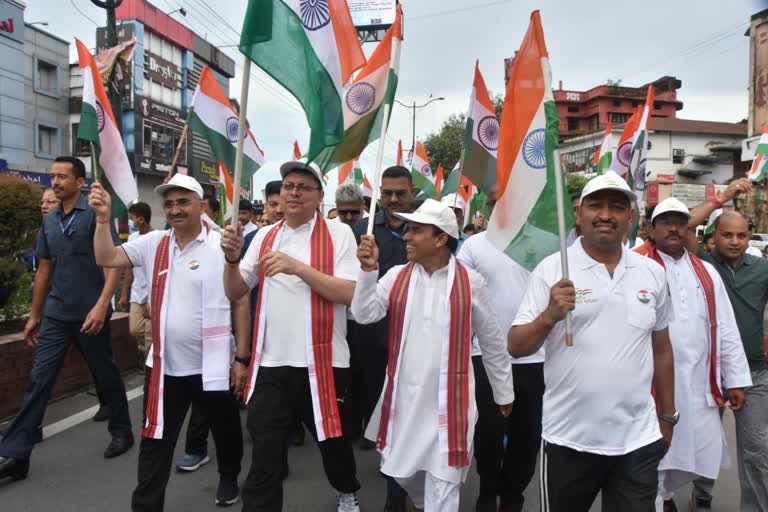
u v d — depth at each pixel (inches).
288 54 115.2
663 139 1620.3
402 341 116.5
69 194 169.8
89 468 167.0
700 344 135.0
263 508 116.2
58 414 210.8
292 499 153.5
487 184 162.7
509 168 118.8
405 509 142.6
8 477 158.7
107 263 133.9
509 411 120.9
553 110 110.2
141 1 1048.8
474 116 161.9
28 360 204.4
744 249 146.0
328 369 123.2
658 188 1423.5
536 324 96.0
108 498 149.4
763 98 910.4
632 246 188.4
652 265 103.3
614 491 97.8
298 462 179.2
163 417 129.3
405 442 114.8
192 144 1203.9
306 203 127.5
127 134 1039.0
